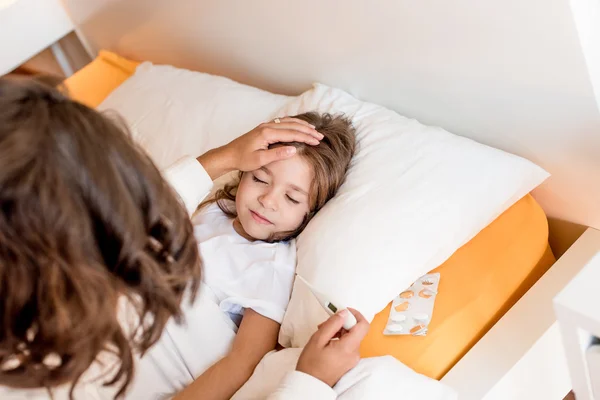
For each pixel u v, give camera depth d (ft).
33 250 1.65
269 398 2.59
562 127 3.47
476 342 3.34
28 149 1.62
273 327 3.33
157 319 2.00
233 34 5.21
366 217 3.38
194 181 3.33
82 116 1.76
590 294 2.48
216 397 3.04
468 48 3.52
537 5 3.01
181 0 5.37
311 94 4.49
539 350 3.25
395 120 4.01
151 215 1.85
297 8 4.36
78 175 1.67
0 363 1.86
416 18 3.64
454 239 3.40
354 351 2.74
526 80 3.40
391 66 4.08
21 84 1.77
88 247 1.71
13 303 1.68
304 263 3.39
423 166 3.59
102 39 6.88
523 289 3.61
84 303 1.70
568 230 4.09
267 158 3.48
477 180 3.52
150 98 5.21
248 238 3.74
